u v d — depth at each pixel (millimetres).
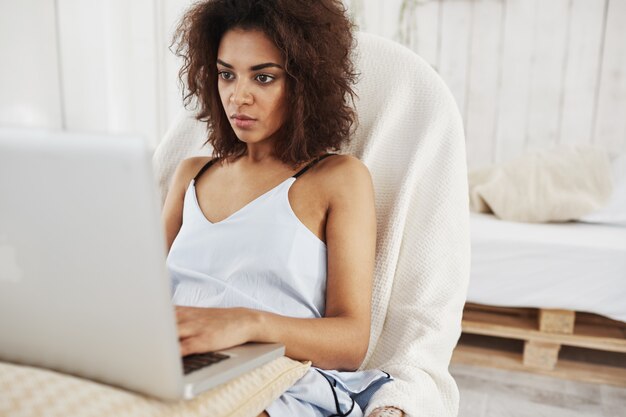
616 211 1984
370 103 1167
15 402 533
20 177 493
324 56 972
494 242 1838
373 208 973
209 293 943
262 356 701
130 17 3404
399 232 1047
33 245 518
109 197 476
